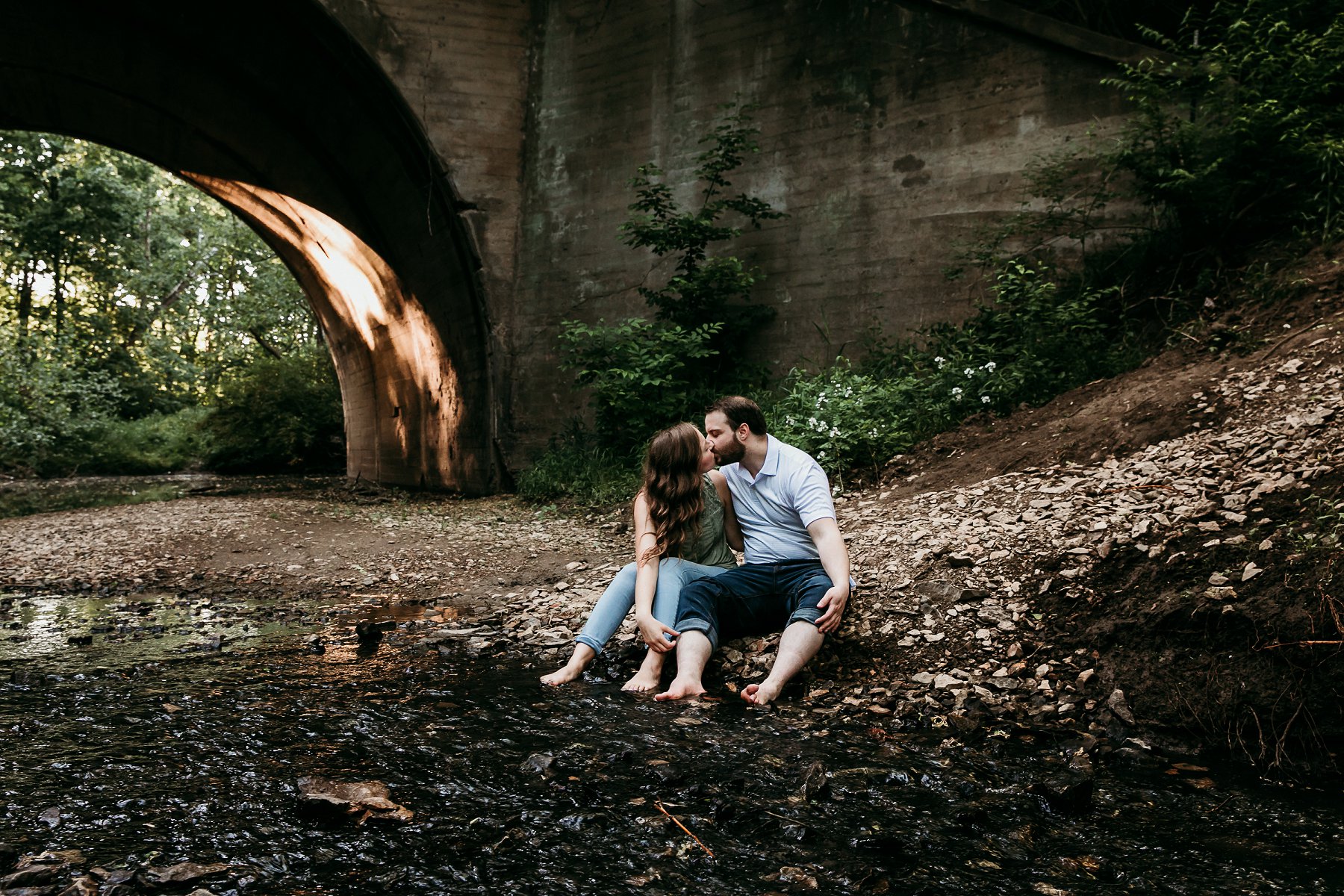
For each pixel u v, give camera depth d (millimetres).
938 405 7531
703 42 10609
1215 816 2217
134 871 1793
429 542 7496
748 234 10219
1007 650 3490
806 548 3711
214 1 11148
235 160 14211
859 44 9578
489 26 11602
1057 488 4887
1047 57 8570
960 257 8719
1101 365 7109
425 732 2809
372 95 11469
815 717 3057
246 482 20047
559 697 3268
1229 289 6910
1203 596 3162
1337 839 2080
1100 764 2627
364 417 18609
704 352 9383
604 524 8078
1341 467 3578
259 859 1883
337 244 14656
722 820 2141
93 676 3486
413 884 1793
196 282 34188
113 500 14266
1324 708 2645
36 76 12805
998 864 1920
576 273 11398
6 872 1789
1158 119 7430
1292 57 7035
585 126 11383
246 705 3092
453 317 12570
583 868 1883
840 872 1852
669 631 3426
